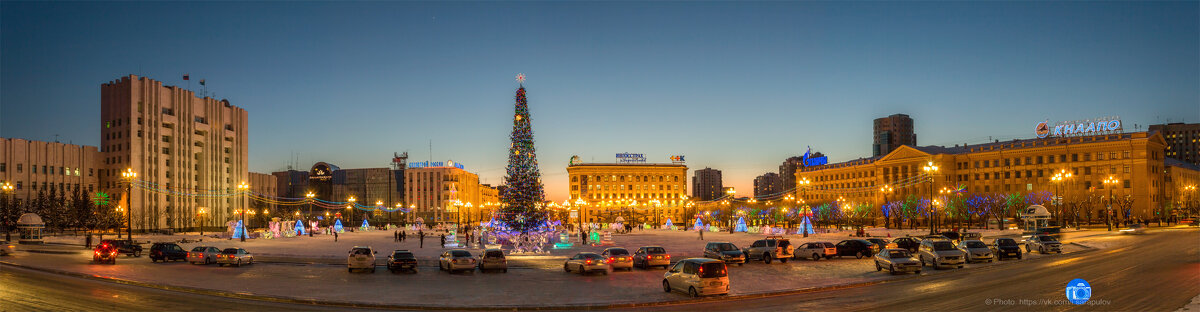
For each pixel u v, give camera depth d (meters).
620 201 196.12
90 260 50.00
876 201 167.62
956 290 28.84
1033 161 138.00
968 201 125.38
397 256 41.00
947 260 39.00
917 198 141.38
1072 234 77.62
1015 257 45.03
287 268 44.16
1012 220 122.62
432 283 34.84
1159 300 24.12
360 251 41.34
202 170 150.62
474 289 32.19
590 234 78.12
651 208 197.00
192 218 144.62
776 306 25.86
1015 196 122.75
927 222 134.00
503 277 37.94
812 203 191.12
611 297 29.11
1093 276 32.38
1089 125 130.62
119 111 134.38
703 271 28.33
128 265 45.75
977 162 149.25
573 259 40.41
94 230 113.25
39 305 25.95
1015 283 30.69
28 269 41.62
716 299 28.25
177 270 41.94
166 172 140.38
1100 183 126.56
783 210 158.00
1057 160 133.75
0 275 36.53
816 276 36.59
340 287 32.91
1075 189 130.25
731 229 104.81
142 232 122.19
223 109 160.25
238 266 45.75
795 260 47.91
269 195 198.50
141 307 25.88
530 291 31.36
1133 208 121.00
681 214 198.00
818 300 27.31
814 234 89.44
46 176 125.06
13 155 119.00
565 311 26.39
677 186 199.50
